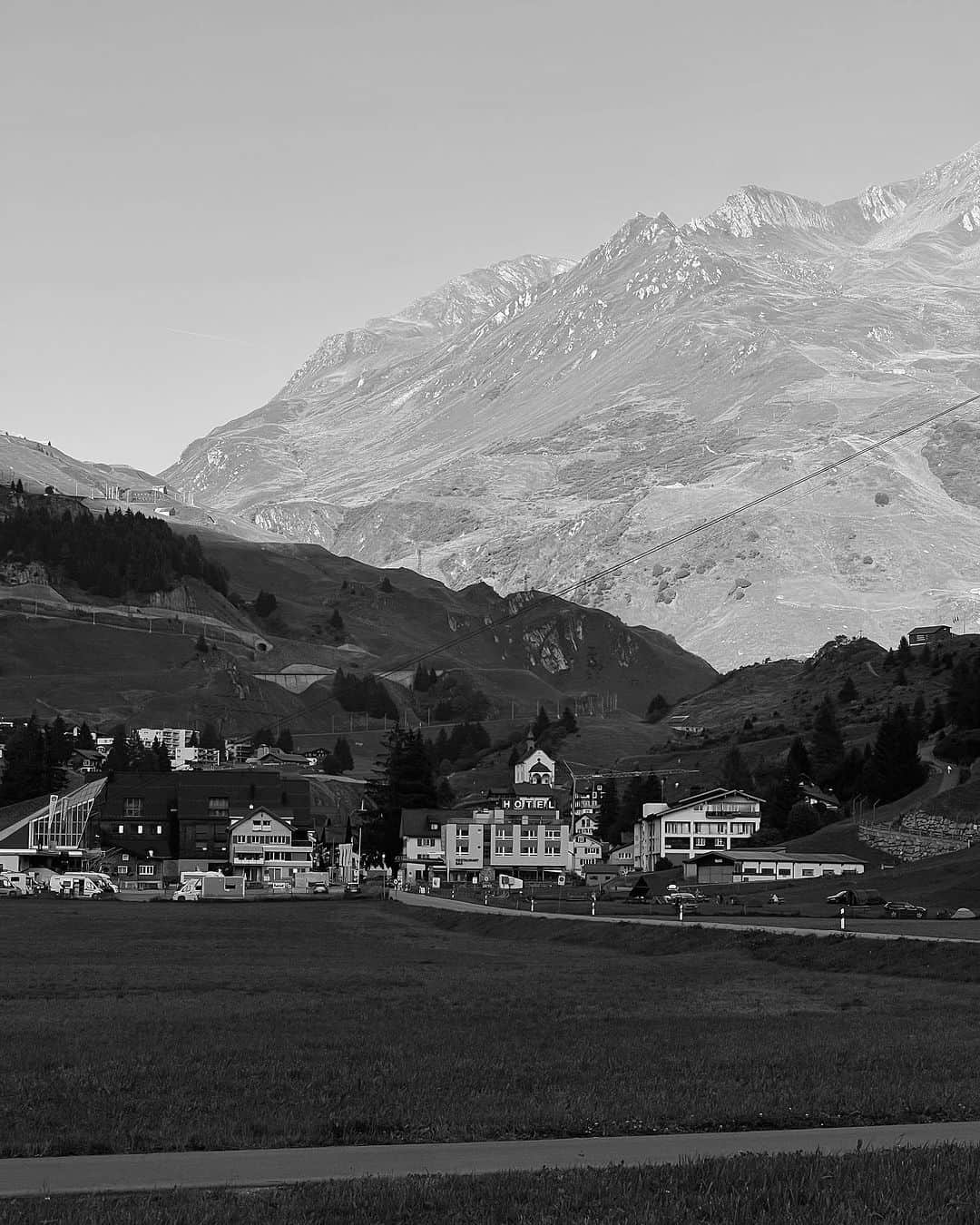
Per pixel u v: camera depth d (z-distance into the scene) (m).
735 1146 36.53
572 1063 51.22
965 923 123.50
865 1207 29.30
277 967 97.25
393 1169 33.84
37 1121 39.44
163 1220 28.52
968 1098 43.00
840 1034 59.88
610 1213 28.95
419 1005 72.25
